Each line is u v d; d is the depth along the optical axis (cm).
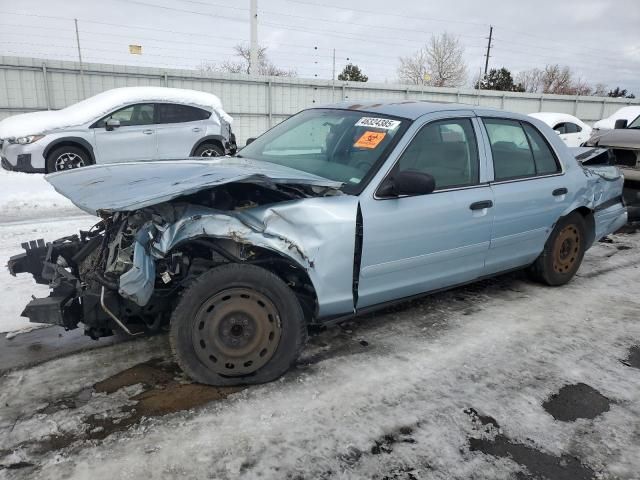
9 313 381
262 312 293
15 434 247
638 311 432
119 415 265
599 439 261
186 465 231
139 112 1058
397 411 277
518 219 412
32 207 766
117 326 287
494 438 258
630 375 326
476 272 402
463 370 324
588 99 2853
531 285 489
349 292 318
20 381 294
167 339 350
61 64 1530
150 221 281
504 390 303
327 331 373
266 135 447
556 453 249
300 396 288
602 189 500
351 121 383
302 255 295
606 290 482
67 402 275
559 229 464
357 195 318
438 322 395
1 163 1016
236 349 290
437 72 5097
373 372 317
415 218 338
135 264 262
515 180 413
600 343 370
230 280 283
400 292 352
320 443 249
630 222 786
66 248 336
